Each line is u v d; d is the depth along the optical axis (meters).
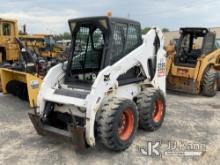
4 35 10.62
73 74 4.58
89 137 3.76
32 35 12.31
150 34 4.94
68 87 4.34
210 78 7.78
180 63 8.16
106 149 4.23
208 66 8.01
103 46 4.34
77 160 3.91
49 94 4.25
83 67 4.68
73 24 4.38
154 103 4.86
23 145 4.40
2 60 10.64
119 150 4.11
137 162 3.87
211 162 3.89
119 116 3.89
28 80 5.75
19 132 4.94
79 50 4.59
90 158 3.97
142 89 4.98
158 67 5.24
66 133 4.00
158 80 5.30
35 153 4.13
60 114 4.33
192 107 6.76
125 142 4.12
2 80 7.04
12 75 7.07
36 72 6.33
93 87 3.77
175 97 7.88
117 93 4.30
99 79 3.83
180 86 8.09
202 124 5.47
